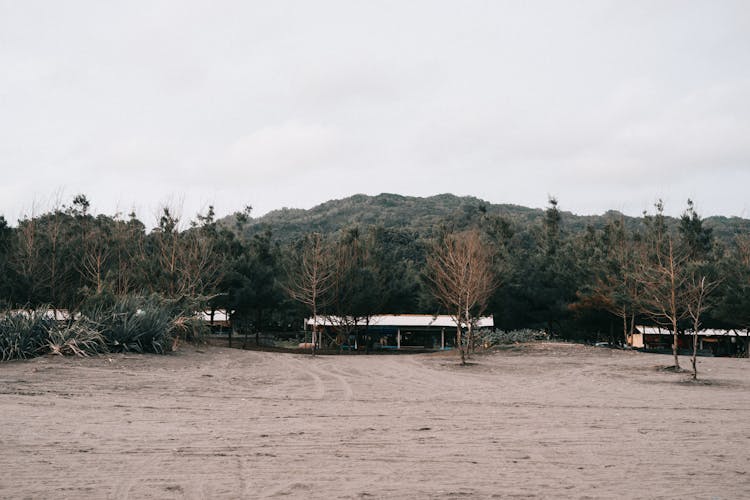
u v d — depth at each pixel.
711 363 24.64
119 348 20.22
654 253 34.22
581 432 8.69
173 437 7.83
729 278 33.91
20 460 6.34
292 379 16.56
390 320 45.88
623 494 5.44
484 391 14.48
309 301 34.34
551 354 28.75
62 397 11.35
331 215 154.25
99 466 6.19
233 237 42.56
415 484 5.68
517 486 5.65
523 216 127.62
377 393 13.66
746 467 6.55
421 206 161.62
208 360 21.14
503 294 43.00
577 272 42.53
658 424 9.52
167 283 27.69
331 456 6.85
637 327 46.16
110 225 36.66
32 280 30.47
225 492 5.32
